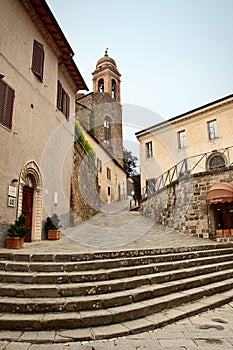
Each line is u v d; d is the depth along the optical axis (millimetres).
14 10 8109
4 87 7352
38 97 9219
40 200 8875
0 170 6898
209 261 6730
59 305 3695
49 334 3246
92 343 3129
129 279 4676
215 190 11062
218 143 17359
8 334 3225
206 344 3115
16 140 7711
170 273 5305
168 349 2980
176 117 19438
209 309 4523
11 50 7832
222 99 17391
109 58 32469
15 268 4664
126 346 3055
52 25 9617
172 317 3898
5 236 6848
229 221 11188
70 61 11484
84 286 4121
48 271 4637
